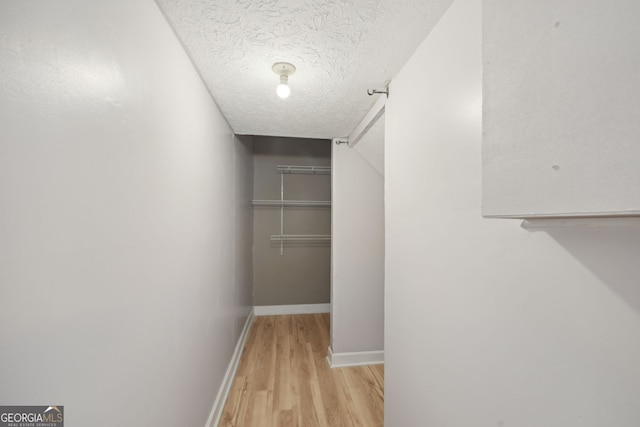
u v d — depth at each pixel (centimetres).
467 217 76
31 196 44
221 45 109
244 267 290
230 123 206
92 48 58
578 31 38
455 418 82
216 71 129
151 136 84
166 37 94
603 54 35
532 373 56
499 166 51
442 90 89
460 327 79
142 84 78
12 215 41
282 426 164
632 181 32
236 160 244
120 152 68
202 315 139
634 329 40
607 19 34
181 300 110
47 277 47
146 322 82
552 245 52
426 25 95
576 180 38
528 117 45
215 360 167
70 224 52
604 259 44
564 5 39
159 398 91
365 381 212
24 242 43
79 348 55
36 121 45
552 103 41
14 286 42
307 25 97
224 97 158
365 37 102
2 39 40
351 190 242
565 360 49
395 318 126
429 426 96
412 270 110
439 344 90
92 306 58
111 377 65
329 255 376
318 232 375
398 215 123
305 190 372
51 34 48
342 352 237
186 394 116
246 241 304
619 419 42
